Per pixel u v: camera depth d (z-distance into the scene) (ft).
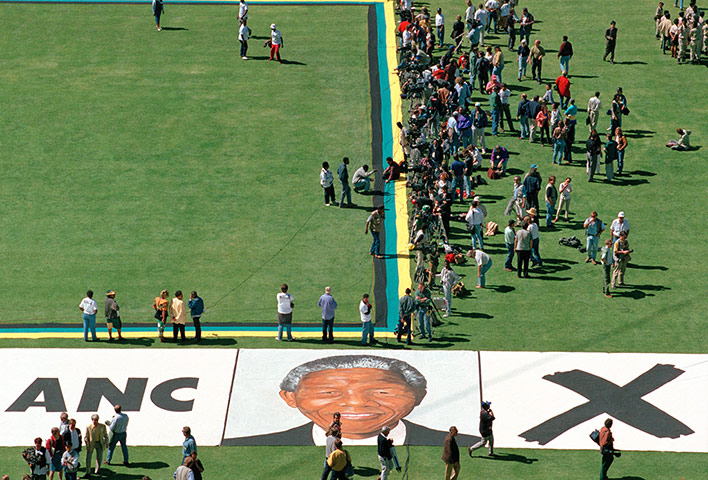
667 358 120.88
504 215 147.54
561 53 177.68
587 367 119.55
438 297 131.23
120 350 123.85
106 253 142.00
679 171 158.10
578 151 163.63
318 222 148.15
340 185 155.22
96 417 103.76
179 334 127.85
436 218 141.79
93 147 163.94
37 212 150.00
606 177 156.04
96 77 181.88
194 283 136.15
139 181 156.46
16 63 185.78
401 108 172.76
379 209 139.13
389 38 192.75
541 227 146.51
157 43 192.13
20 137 166.20
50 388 117.60
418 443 109.09
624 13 202.90
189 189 154.81
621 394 115.24
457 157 150.00
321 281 136.46
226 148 163.63
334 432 100.37
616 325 127.03
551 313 129.39
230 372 119.96
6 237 144.87
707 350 122.31
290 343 124.98
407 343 124.67
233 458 107.45
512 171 157.69
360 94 176.65
